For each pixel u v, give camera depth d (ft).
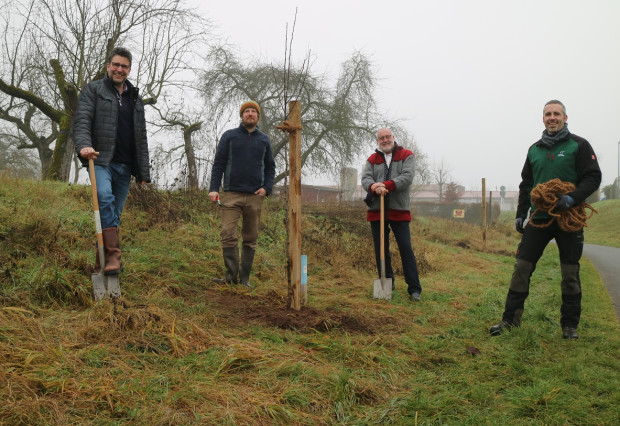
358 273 21.47
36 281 11.14
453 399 8.21
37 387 6.86
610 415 7.68
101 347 8.57
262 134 16.85
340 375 8.41
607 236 77.10
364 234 32.04
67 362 7.71
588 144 12.55
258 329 11.41
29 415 6.06
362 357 10.09
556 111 12.84
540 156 13.07
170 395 7.17
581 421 7.54
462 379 9.30
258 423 6.88
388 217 17.40
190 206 26.07
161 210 23.04
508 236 63.82
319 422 7.20
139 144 13.01
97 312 10.05
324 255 23.29
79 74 49.24
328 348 10.34
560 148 12.75
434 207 102.22
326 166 80.28
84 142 11.47
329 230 29.19
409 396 8.32
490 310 15.80
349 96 83.61
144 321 9.88
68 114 51.11
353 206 44.27
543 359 10.59
